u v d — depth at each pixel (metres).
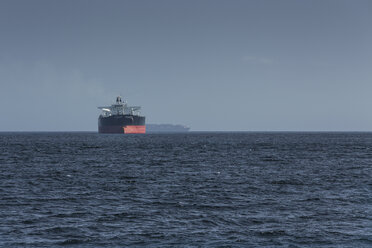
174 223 53.19
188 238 46.34
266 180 94.38
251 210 61.22
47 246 43.69
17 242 44.94
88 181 92.88
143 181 92.88
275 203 66.56
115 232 48.88
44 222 53.62
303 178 97.94
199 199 70.25
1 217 56.25
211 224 52.72
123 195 74.19
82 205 65.06
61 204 65.81
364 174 106.44
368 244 44.12
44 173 108.56
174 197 72.19
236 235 47.53
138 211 60.47
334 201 68.19
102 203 66.69
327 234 47.81
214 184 88.06
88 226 51.59
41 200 69.12
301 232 48.69
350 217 56.41
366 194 75.12
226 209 61.91
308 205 64.88
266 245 43.84
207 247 43.16
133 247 43.34
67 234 48.03
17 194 74.88
